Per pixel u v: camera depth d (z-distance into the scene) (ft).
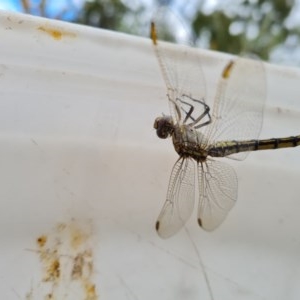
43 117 0.38
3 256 0.34
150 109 0.42
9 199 0.35
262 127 0.44
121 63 0.41
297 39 1.05
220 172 0.41
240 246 0.41
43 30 0.38
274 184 0.44
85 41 0.40
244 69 0.40
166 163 0.42
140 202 0.39
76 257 0.36
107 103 0.40
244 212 0.42
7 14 0.37
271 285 0.40
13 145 0.36
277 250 0.42
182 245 0.39
